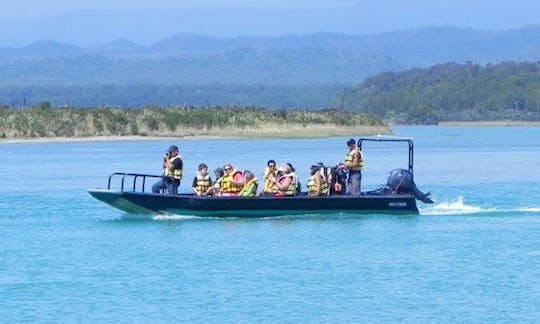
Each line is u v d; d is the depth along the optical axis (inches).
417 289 1710.1
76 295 1670.8
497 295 1669.5
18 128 5831.7
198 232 2187.5
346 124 7027.6
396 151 5679.1
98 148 5324.8
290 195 2289.6
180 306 1605.6
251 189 2289.6
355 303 1622.8
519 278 1782.7
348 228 2247.8
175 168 2305.6
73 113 6102.4
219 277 1792.6
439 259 1936.5
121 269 1854.1
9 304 1616.6
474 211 2539.4
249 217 2293.3
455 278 1784.0
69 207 2667.3
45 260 1935.3
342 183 2332.7
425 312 1576.0
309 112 7214.6
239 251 2005.4
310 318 1545.3
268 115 6781.5
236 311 1578.5
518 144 6766.7
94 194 2293.3
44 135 5871.1
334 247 2046.0
